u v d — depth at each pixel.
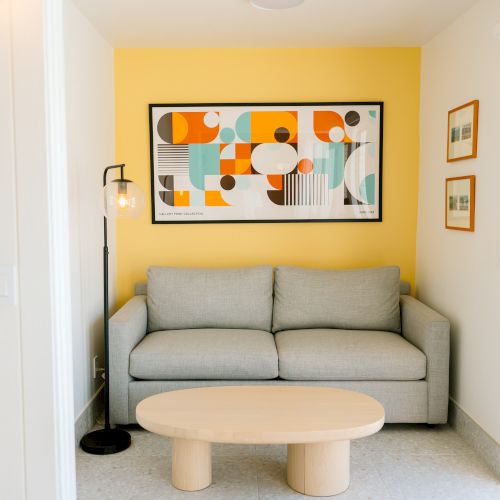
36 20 1.78
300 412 2.48
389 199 4.09
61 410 1.90
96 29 3.57
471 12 3.12
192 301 3.67
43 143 1.81
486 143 2.90
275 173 4.04
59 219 1.88
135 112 4.03
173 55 4.00
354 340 3.37
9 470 1.89
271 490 2.55
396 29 3.59
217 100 4.02
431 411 3.17
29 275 1.84
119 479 2.65
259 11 3.27
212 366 3.16
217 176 4.04
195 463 2.54
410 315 3.50
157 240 4.09
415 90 4.03
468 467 2.78
